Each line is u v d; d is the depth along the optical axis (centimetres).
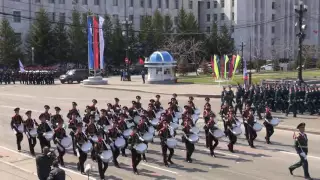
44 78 6078
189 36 9888
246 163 1581
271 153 1744
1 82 6244
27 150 1886
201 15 12381
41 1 8819
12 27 8325
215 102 3606
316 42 12838
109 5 10006
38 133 1702
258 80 5397
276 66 8794
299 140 1371
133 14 10550
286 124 2420
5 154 1788
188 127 1611
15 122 1853
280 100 2873
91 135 1571
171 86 5131
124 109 1980
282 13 12262
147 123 1752
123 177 1427
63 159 1705
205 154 1739
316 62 9450
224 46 10088
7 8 8275
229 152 1769
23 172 1486
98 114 2042
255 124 1858
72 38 8681
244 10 11500
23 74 6269
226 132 1795
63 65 8650
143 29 9625
